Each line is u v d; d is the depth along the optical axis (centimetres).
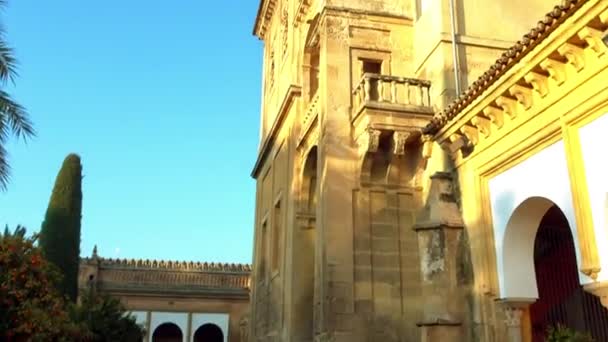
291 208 2233
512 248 1305
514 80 1205
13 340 1348
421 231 1476
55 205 2636
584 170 1068
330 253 1603
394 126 1623
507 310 1280
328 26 1859
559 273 1460
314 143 2009
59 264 2516
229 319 4306
